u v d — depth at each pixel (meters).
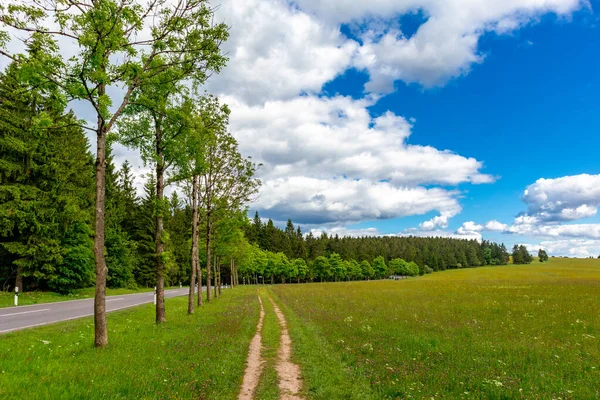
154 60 12.07
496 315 18.64
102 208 10.52
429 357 9.62
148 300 30.06
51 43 9.91
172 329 13.92
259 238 117.81
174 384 6.88
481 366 8.73
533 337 12.51
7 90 27.05
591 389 7.01
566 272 112.50
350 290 45.69
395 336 12.77
